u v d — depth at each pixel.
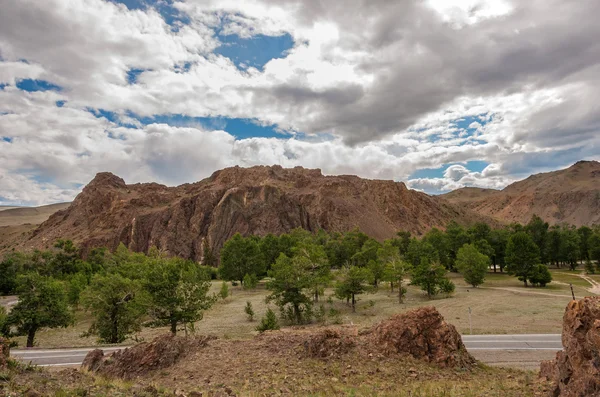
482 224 106.31
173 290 32.59
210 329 42.25
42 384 11.34
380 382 15.02
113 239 188.62
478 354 24.59
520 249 70.62
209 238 189.25
